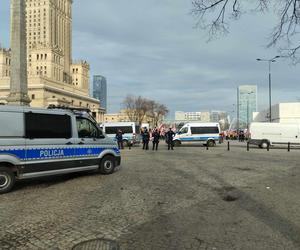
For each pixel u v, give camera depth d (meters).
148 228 6.79
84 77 155.62
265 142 35.97
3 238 6.20
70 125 12.16
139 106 115.69
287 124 36.03
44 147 11.23
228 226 6.92
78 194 9.83
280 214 7.80
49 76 128.50
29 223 7.08
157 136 30.39
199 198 9.34
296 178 12.71
